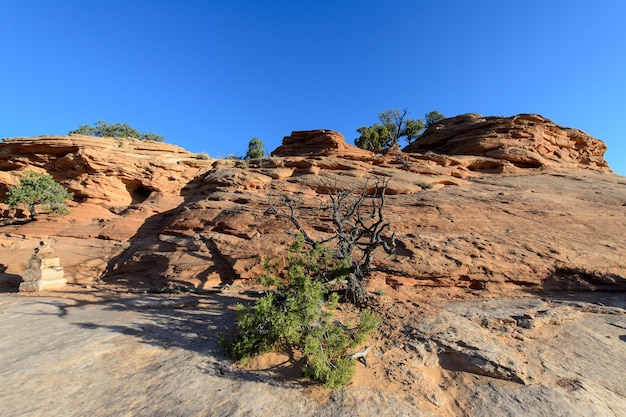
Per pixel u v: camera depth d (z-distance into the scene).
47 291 14.27
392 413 5.49
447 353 7.35
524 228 15.01
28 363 6.52
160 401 5.48
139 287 14.54
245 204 19.09
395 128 44.97
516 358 7.26
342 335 7.19
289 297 7.46
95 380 6.07
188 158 28.88
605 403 6.05
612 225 15.34
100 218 21.17
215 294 12.92
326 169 24.03
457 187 21.14
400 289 11.80
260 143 39.69
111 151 25.00
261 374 6.47
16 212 23.39
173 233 17.94
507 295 11.45
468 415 5.74
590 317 9.67
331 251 10.26
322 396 5.87
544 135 28.78
